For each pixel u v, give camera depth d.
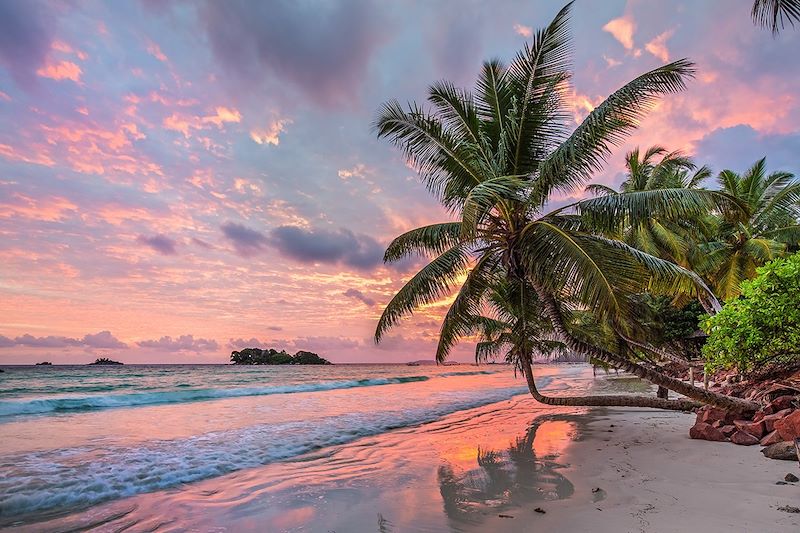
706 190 8.12
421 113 9.97
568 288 8.73
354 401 18.83
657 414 13.11
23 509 5.17
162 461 7.54
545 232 8.80
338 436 10.09
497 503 5.02
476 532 4.15
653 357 16.11
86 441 9.37
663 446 7.61
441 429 11.07
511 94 10.08
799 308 6.86
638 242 19.25
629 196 8.55
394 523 4.50
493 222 9.70
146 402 18.66
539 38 9.41
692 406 10.46
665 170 20.64
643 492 5.00
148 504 5.34
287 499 5.45
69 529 4.55
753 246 19.38
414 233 10.87
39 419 12.98
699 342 27.34
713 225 20.73
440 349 11.66
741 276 19.89
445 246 10.77
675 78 7.49
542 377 46.44
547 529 4.09
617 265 7.78
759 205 20.83
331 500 5.37
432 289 10.49
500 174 9.45
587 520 4.22
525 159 10.01
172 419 12.92
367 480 6.29
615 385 28.97
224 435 10.09
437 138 9.98
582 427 10.68
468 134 10.40
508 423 11.90
